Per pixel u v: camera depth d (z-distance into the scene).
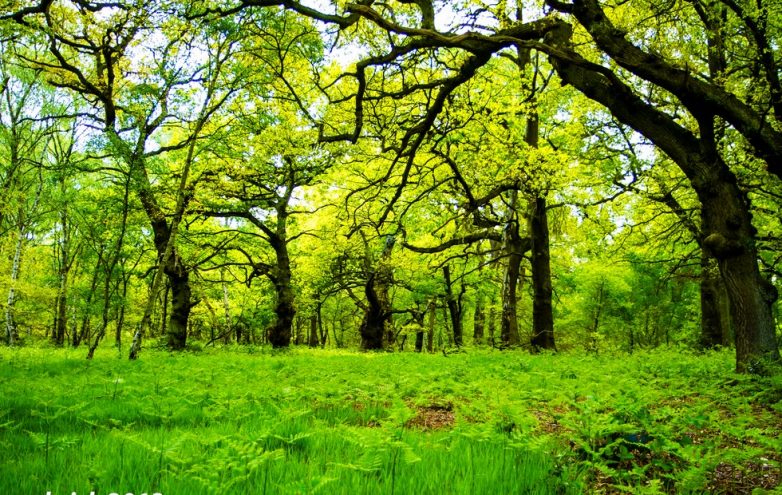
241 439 4.75
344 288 29.70
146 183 15.94
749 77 12.90
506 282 21.73
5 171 24.95
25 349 20.30
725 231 9.04
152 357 16.08
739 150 13.61
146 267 26.80
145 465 4.08
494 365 12.73
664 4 11.70
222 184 20.67
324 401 7.71
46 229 31.56
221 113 18.66
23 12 13.00
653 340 38.62
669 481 4.18
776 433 5.47
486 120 15.06
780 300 22.02
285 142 19.47
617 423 4.55
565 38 10.44
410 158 12.23
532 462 4.29
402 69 12.21
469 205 16.91
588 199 20.45
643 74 9.05
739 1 11.61
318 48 14.59
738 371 8.82
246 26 14.38
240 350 22.70
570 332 39.56
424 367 12.88
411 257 27.81
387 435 4.65
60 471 3.95
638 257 25.31
